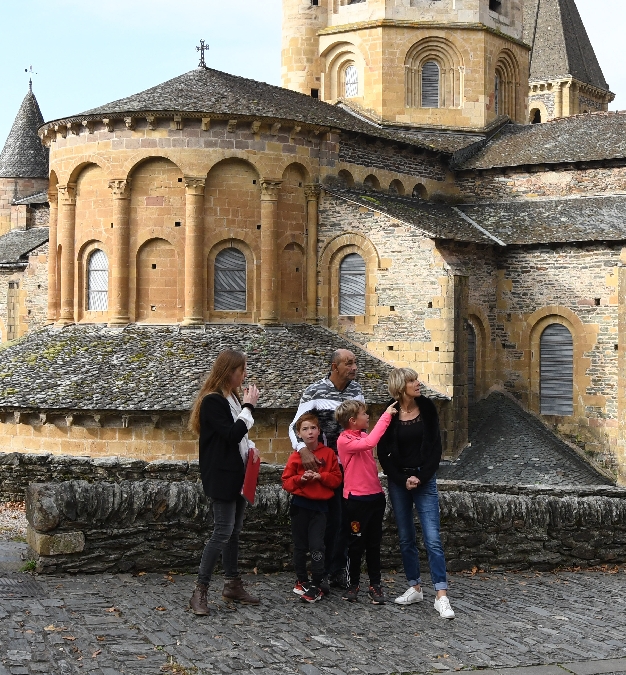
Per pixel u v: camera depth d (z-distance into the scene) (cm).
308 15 4212
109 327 3173
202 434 1135
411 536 1214
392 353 3225
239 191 3209
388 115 4050
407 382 1208
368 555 1215
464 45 4116
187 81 3378
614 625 1137
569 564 1470
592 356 3397
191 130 3147
